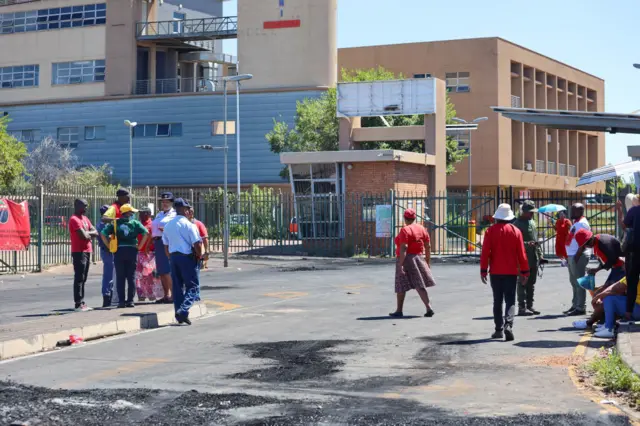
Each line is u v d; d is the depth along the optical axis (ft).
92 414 23.45
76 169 214.69
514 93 248.11
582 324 41.52
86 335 39.47
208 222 130.21
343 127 122.62
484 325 43.39
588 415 23.20
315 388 27.25
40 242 87.15
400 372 30.09
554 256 101.86
